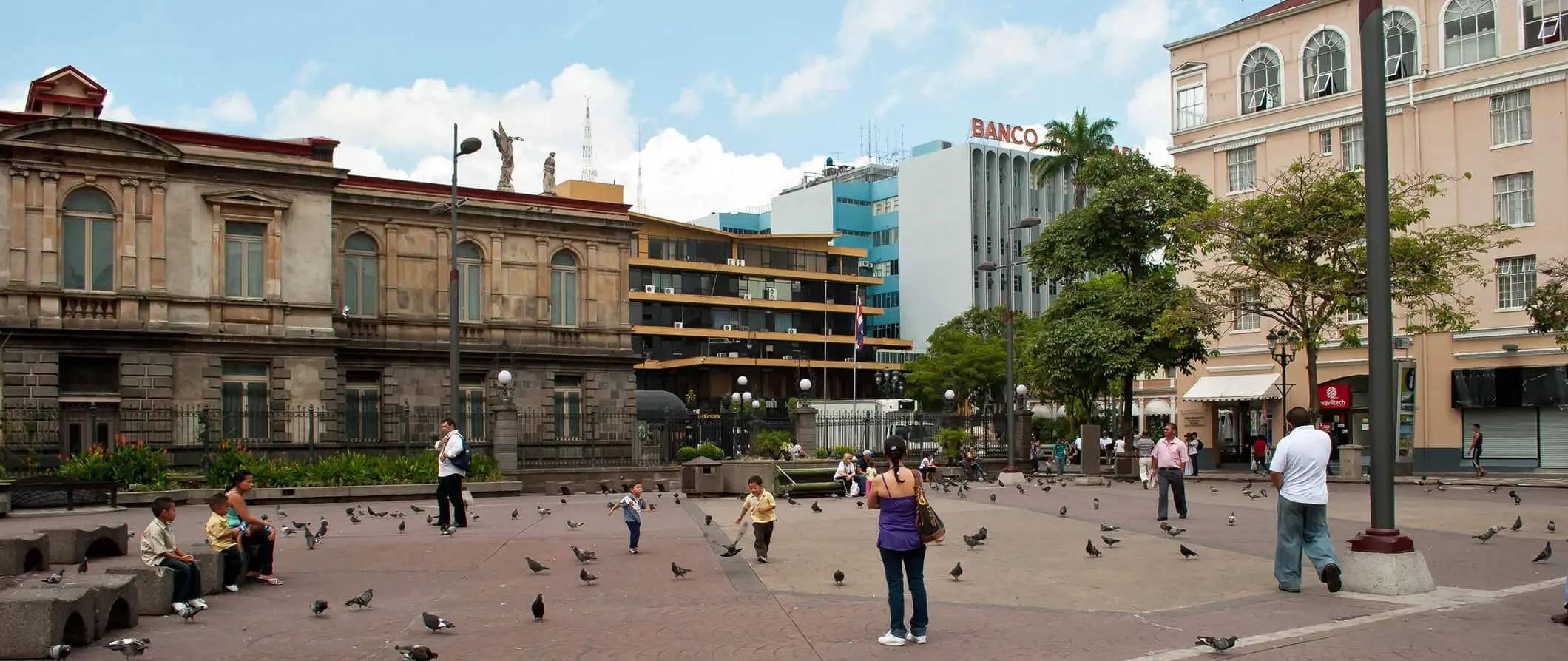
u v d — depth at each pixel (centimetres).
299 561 1720
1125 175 4819
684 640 1115
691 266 10312
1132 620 1185
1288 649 1034
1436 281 3681
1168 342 4634
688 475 3177
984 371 9100
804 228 13362
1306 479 1335
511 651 1073
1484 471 4334
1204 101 5484
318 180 3925
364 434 4256
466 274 4503
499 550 1847
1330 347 5006
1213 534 1997
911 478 1085
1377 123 1345
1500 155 4516
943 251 12338
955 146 12356
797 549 1828
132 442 3488
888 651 1050
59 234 3519
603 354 4712
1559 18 4400
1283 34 5194
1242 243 3928
